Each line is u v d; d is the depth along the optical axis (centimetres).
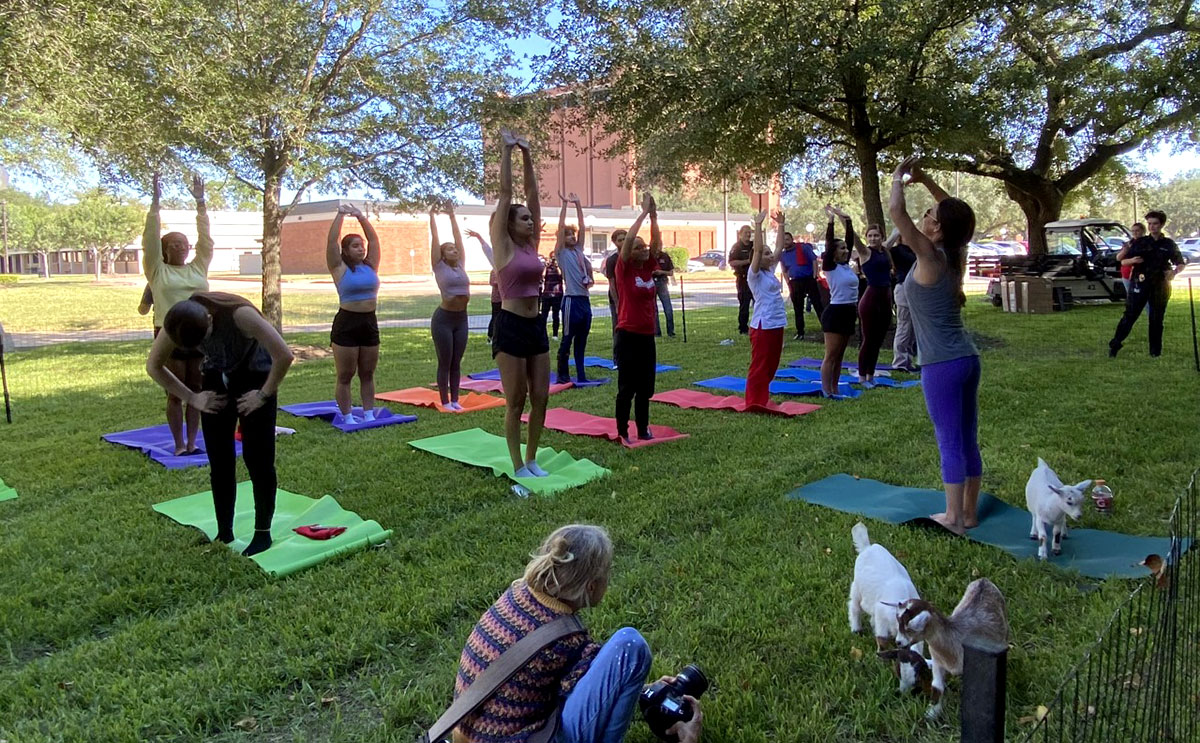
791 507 485
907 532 439
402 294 3014
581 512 485
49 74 872
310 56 1148
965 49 1227
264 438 424
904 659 256
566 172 6394
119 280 4888
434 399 846
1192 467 536
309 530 452
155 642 339
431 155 1225
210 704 292
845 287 801
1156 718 246
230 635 343
